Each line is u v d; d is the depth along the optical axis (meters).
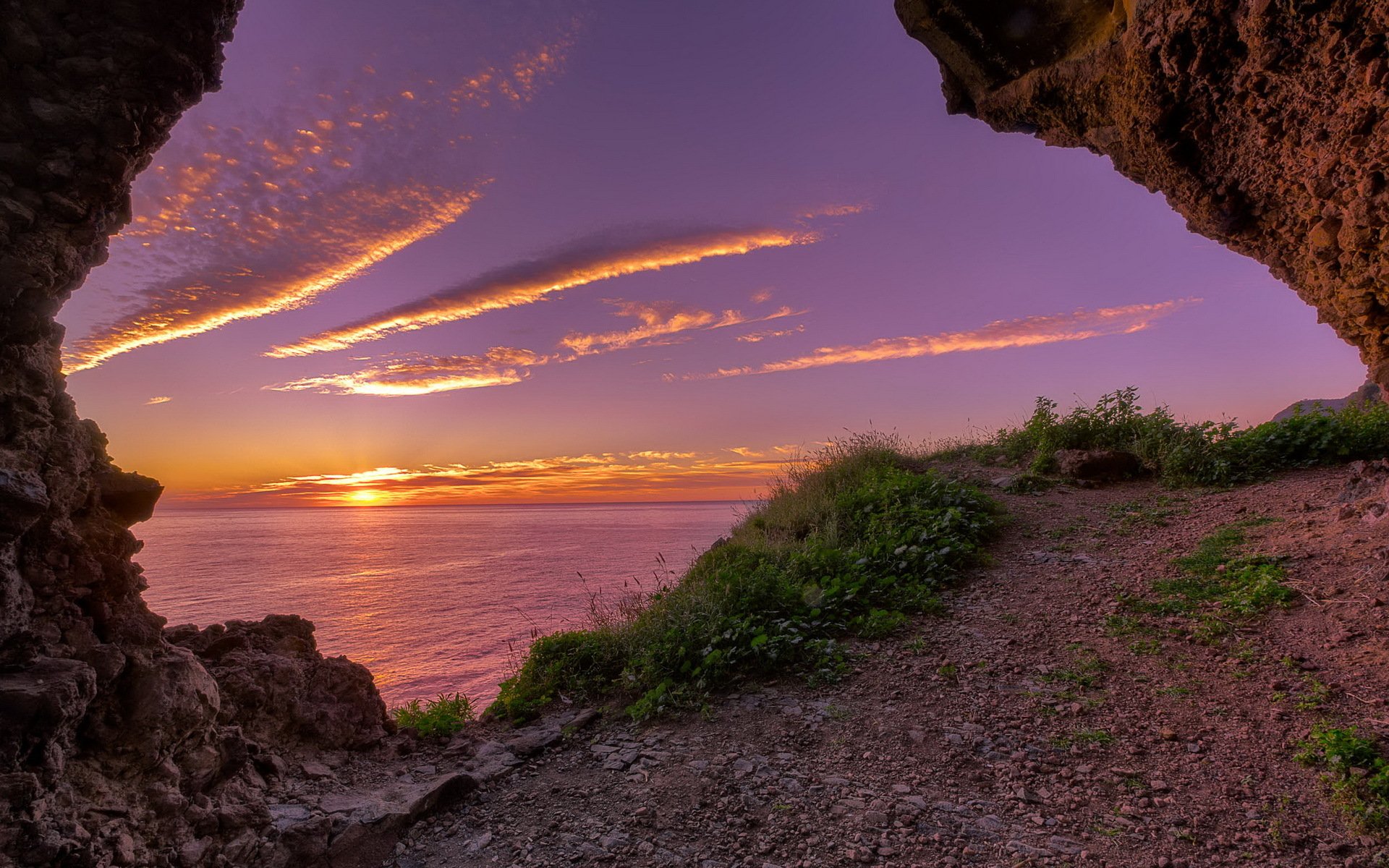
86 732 2.86
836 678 5.84
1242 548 7.36
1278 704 4.52
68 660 2.73
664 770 4.55
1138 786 3.93
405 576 77.94
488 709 5.88
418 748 5.02
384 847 3.72
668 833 3.80
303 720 4.46
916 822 3.74
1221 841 3.36
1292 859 3.18
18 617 2.64
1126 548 8.31
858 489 11.20
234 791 3.46
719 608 6.85
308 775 4.20
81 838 2.52
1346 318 7.60
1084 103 8.16
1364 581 5.79
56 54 2.91
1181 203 8.19
